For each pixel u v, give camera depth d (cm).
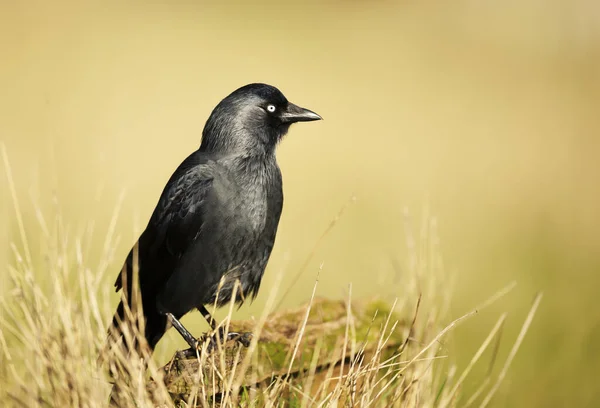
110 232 680
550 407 905
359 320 735
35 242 873
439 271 750
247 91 830
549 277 1269
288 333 715
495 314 1123
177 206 784
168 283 794
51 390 562
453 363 731
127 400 566
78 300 646
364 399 601
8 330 633
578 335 1038
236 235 788
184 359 680
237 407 589
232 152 809
